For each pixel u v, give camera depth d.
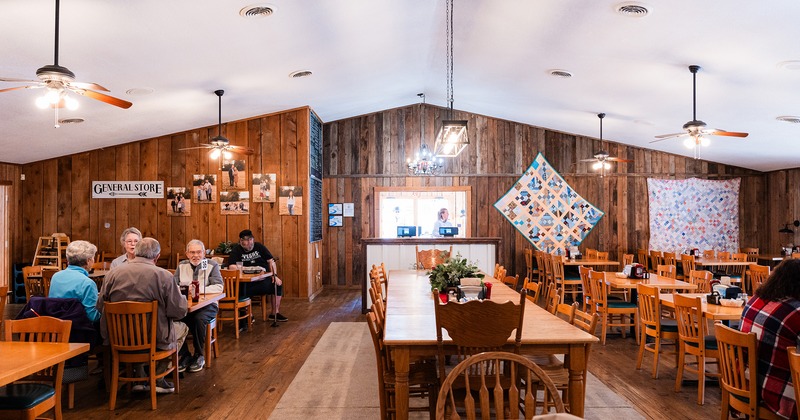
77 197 8.80
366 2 5.17
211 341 5.18
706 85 6.39
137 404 3.86
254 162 8.74
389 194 10.46
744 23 4.61
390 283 5.18
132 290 3.80
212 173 8.76
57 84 3.72
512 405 2.06
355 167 10.33
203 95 7.04
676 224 10.38
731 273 9.28
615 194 10.38
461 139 5.24
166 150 8.80
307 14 5.11
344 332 6.26
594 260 9.09
